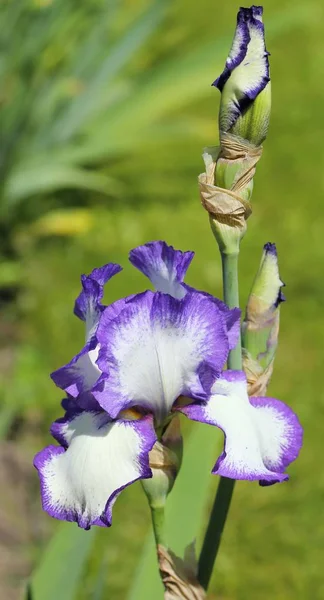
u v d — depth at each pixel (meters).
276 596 1.35
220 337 0.70
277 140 2.69
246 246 2.21
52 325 1.92
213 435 0.95
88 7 2.23
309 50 3.28
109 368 0.69
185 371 0.70
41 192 2.22
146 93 2.28
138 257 0.73
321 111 2.85
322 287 2.04
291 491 1.53
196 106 2.87
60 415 1.66
